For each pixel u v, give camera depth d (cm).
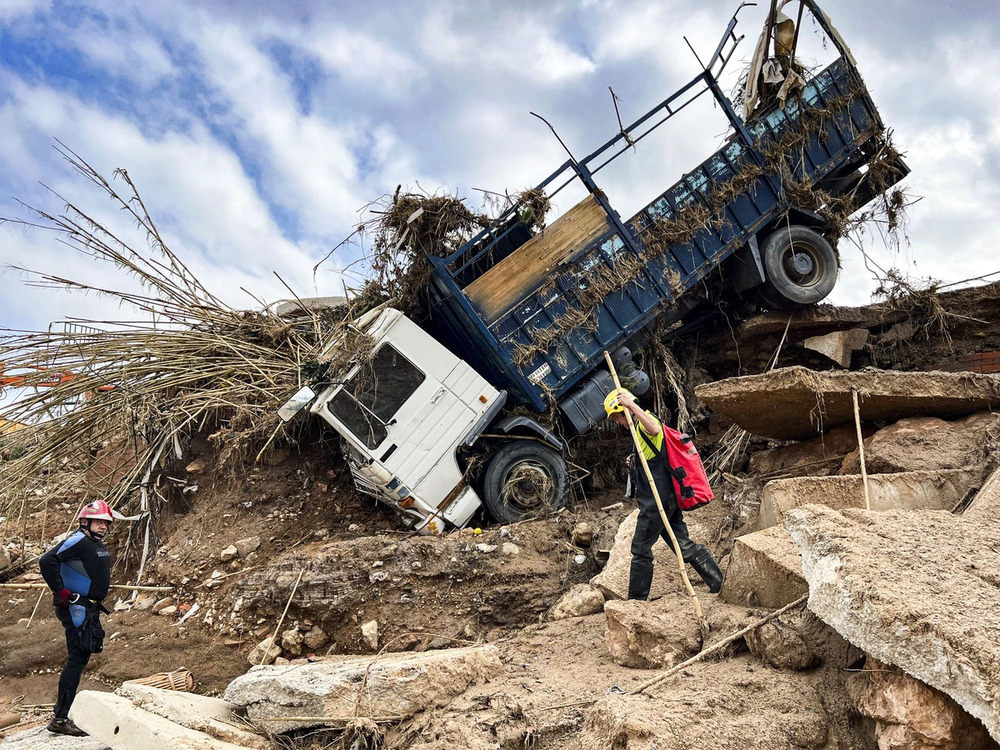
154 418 866
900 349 1005
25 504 862
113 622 734
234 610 700
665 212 873
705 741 300
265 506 844
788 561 427
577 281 838
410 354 783
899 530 367
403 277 870
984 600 299
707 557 486
